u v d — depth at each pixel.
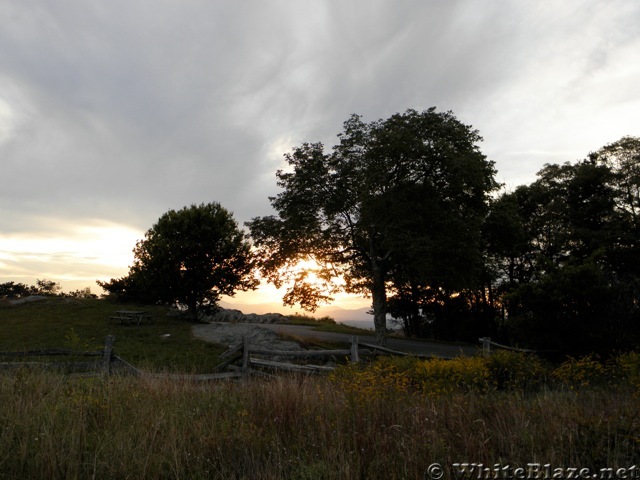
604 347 15.41
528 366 11.09
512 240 34.06
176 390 6.97
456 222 25.19
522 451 4.33
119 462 4.13
